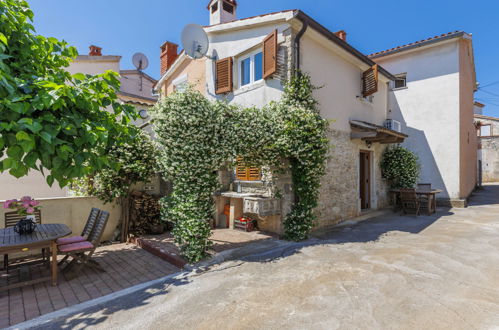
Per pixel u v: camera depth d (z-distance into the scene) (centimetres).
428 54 1170
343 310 314
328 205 759
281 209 649
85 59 1169
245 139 539
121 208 713
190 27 768
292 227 625
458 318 290
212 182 513
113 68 1222
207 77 915
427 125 1164
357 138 864
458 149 1086
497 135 2311
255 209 611
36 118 308
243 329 285
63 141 305
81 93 343
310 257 502
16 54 381
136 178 704
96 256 564
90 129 341
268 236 657
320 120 646
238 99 824
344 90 863
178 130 479
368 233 670
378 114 1097
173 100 481
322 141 631
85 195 690
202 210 497
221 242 606
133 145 667
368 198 1009
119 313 329
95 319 317
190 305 341
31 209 439
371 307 318
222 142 510
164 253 536
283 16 671
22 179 861
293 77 667
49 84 295
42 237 413
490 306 312
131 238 678
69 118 330
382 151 1056
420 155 1179
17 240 398
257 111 591
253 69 802
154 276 447
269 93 723
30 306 352
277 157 644
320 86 757
